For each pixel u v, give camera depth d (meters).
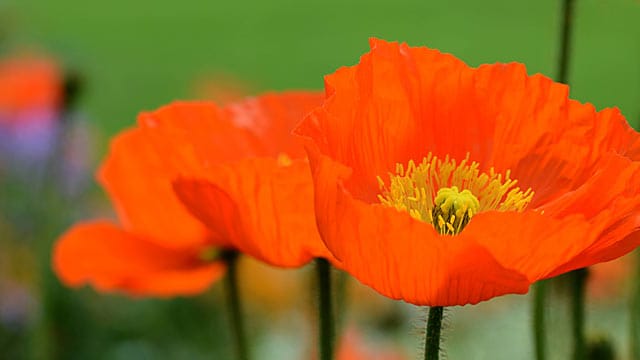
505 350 0.94
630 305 0.70
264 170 0.63
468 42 3.13
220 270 0.71
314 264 0.67
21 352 1.13
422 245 0.58
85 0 3.77
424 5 3.52
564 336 0.71
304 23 3.51
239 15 3.63
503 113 0.63
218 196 0.64
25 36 1.65
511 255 0.59
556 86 0.63
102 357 1.18
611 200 0.61
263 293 1.21
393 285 0.59
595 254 0.60
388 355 0.94
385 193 0.63
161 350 1.19
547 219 0.58
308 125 0.60
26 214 1.26
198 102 0.69
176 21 3.60
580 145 0.62
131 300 1.21
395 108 0.63
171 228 0.70
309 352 0.85
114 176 0.70
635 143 0.62
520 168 0.63
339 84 0.61
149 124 0.69
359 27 3.39
